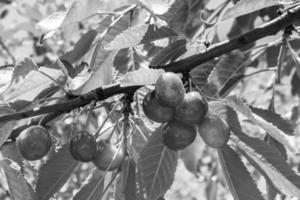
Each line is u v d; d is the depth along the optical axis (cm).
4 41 122
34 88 44
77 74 46
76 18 43
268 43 58
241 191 45
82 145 43
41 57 112
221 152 45
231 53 49
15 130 48
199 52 49
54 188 46
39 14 113
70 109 44
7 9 118
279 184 44
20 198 44
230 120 44
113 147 44
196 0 58
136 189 47
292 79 78
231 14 48
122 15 47
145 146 45
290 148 41
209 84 49
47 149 44
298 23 63
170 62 51
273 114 47
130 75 41
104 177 46
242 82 84
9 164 43
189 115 42
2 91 42
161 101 41
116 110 49
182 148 44
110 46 43
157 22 47
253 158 44
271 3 47
